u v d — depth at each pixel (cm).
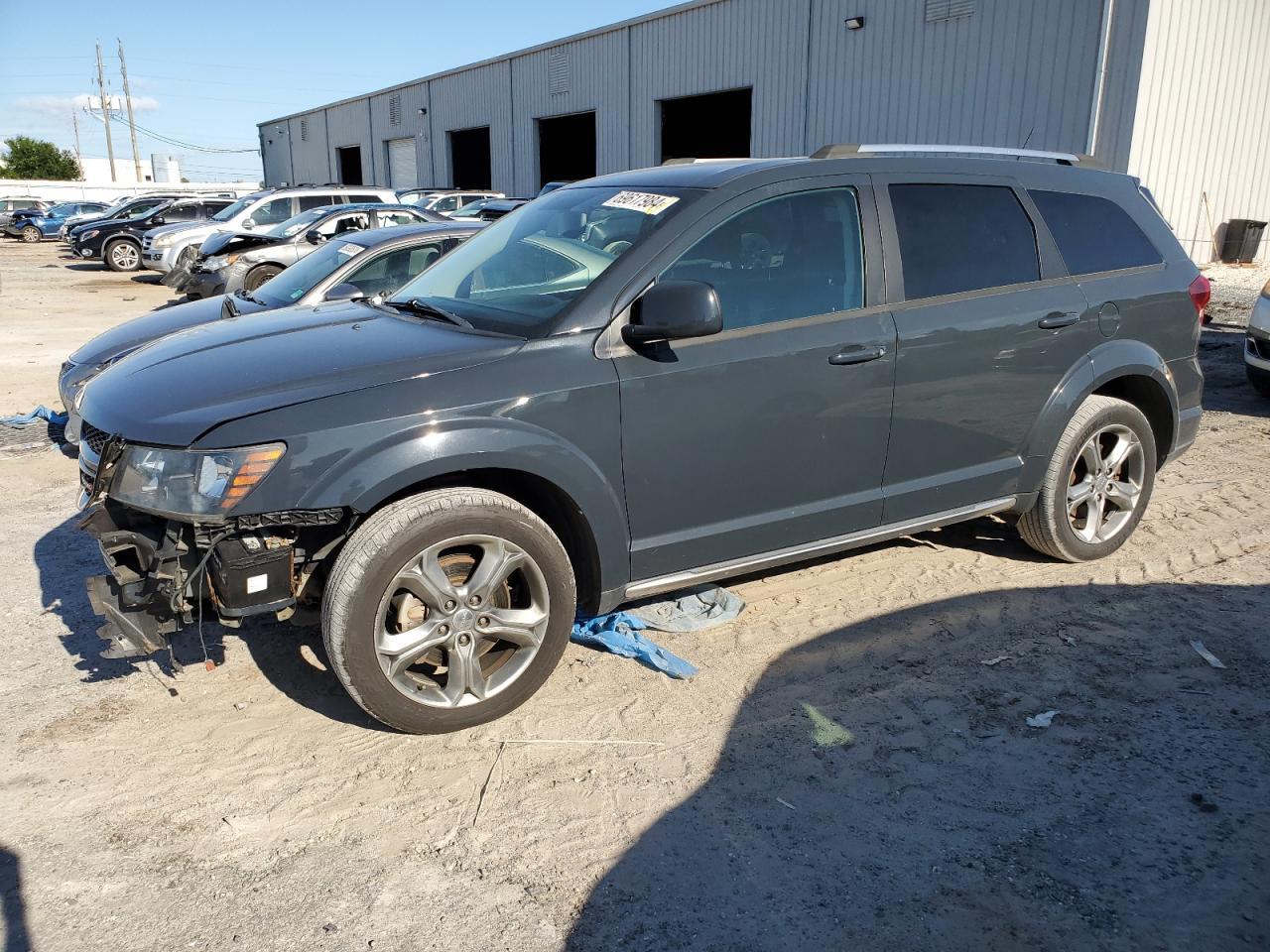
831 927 240
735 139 2628
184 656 384
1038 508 447
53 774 308
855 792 295
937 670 367
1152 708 338
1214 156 1642
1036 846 269
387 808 291
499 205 1509
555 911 248
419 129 3647
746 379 352
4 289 1894
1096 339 440
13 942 238
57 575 468
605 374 328
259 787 301
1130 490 470
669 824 281
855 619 411
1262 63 1639
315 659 381
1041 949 232
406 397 304
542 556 326
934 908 246
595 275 346
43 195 5622
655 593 362
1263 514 534
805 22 1967
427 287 414
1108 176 471
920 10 1730
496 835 278
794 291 368
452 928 242
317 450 290
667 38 2345
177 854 271
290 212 1792
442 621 314
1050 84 1560
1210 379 899
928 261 398
